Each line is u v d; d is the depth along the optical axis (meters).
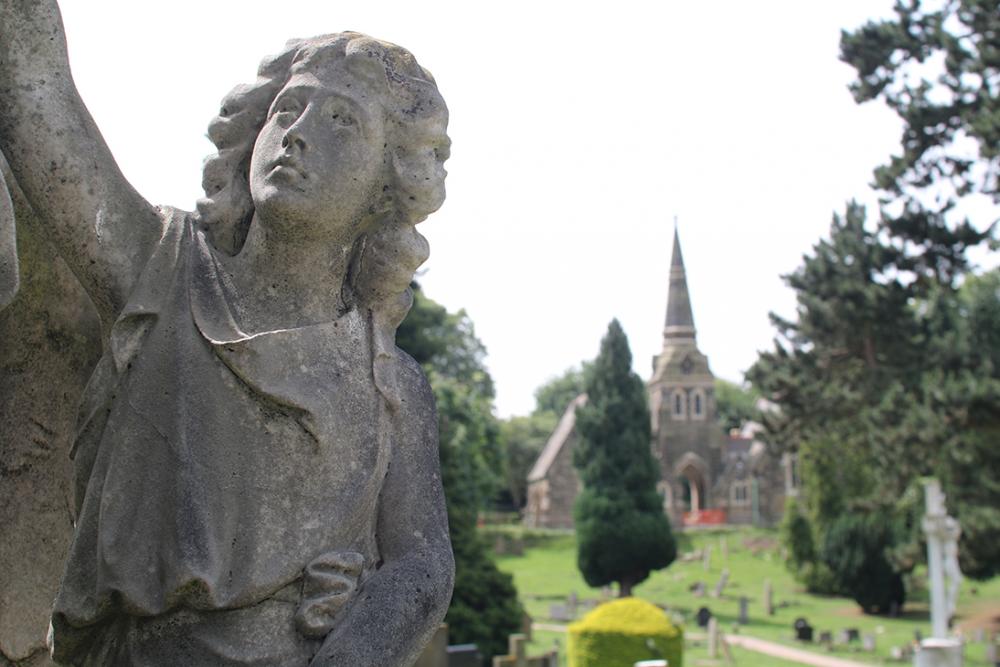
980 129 18.23
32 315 2.06
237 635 1.70
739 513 70.44
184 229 1.85
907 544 29.06
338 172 1.78
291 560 1.72
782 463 70.50
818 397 22.06
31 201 1.80
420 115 1.85
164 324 1.76
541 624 33.50
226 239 1.88
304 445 1.75
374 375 1.86
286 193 1.77
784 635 31.52
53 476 2.08
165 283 1.80
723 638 26.08
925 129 19.56
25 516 2.05
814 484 40.28
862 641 29.39
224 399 1.73
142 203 1.86
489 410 41.53
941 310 20.83
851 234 21.50
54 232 1.80
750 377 23.20
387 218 1.90
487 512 78.94
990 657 24.95
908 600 38.97
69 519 2.10
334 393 1.79
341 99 1.81
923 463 20.83
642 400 43.09
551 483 70.31
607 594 42.31
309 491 1.75
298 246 1.82
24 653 2.06
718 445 72.75
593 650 18.39
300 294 1.84
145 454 1.72
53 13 1.81
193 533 1.68
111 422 1.75
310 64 1.84
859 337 21.25
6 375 2.05
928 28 19.28
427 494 1.93
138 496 1.71
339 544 1.78
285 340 1.77
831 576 40.50
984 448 20.75
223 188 1.89
